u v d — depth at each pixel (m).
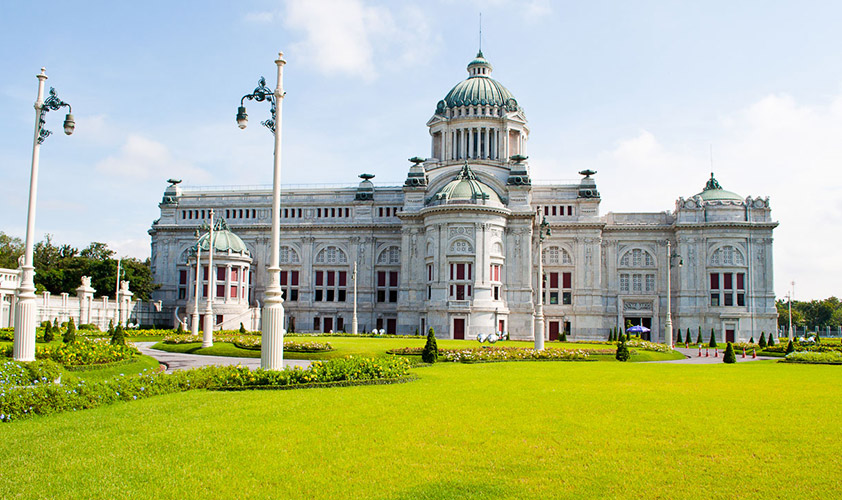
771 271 104.88
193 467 15.28
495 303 94.19
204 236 101.25
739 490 13.88
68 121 35.91
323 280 113.81
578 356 52.81
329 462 15.74
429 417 20.78
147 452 16.41
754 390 28.14
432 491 13.77
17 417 20.06
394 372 31.56
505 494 13.63
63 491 13.71
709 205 107.25
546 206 110.56
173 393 25.48
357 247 112.88
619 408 22.72
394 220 112.50
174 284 116.44
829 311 192.38
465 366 42.31
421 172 106.12
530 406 23.00
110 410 21.56
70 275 111.25
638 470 15.23
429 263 96.81
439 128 115.12
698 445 17.41
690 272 107.06
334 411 21.52
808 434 18.66
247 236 115.75
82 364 37.22
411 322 101.19
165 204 118.81
